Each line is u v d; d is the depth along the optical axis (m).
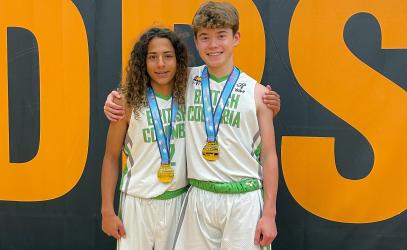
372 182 2.64
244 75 2.17
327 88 2.63
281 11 2.63
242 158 2.10
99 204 2.78
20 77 2.75
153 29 2.16
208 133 2.10
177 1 2.65
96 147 2.75
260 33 2.64
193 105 2.15
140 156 2.17
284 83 2.65
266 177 2.11
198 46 2.10
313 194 2.68
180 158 2.17
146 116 2.15
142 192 2.15
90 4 2.70
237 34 2.14
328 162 2.66
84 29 2.71
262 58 2.65
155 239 2.18
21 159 2.78
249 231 2.06
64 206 2.79
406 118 2.60
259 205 2.11
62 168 2.77
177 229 2.15
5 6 2.72
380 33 2.59
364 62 2.60
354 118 2.63
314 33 2.62
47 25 2.72
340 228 2.67
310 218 2.69
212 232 2.12
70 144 2.76
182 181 2.19
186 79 2.21
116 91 2.20
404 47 2.58
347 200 2.66
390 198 2.63
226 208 2.06
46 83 2.74
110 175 2.22
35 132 2.77
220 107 2.11
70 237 2.80
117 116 2.14
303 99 2.65
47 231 2.81
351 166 2.65
